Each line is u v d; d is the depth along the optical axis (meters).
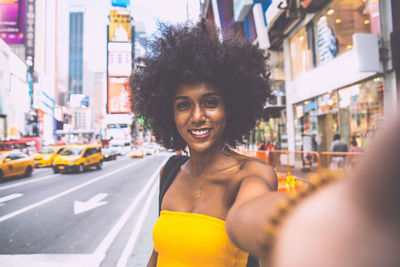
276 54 14.36
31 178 13.28
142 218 5.60
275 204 0.36
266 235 0.30
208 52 1.15
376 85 7.12
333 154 6.38
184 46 1.19
